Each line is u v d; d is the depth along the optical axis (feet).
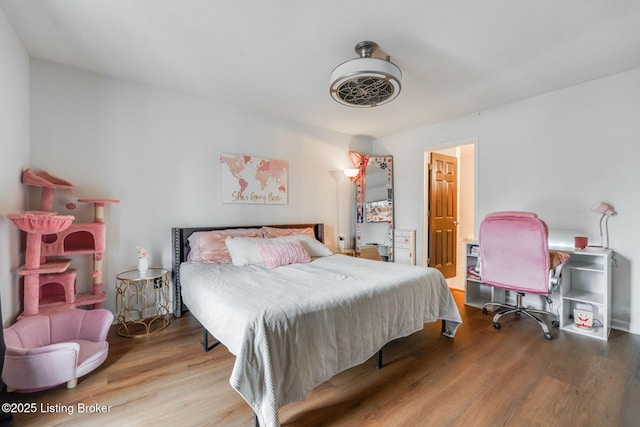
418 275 7.34
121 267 8.74
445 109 11.30
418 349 7.20
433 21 6.06
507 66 7.98
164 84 9.19
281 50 7.19
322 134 13.85
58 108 7.82
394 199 14.92
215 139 10.53
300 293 5.67
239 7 5.63
